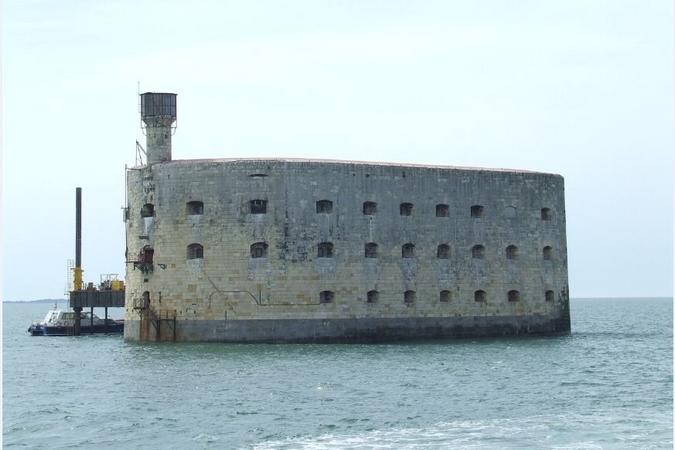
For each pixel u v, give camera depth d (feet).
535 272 345.72
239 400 205.87
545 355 285.64
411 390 216.95
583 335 375.25
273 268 308.19
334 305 312.50
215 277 309.01
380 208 320.09
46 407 205.26
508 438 166.61
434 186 328.70
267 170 309.63
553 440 164.76
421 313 323.98
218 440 168.66
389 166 322.55
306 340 309.83
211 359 273.13
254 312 307.78
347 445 163.22
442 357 277.44
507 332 338.95
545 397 208.03
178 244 312.29
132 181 321.52
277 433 172.86
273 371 247.50
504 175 340.59
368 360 269.03
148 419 188.44
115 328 424.46
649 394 212.23
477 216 336.08
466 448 159.84
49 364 282.56
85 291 407.23
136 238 319.68
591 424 177.99
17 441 172.86
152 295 316.19
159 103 322.75
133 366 263.08
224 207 309.22
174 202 313.32
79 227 410.52
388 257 320.09
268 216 308.81
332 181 314.55
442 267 328.08
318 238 312.09
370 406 197.26
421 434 170.81
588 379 234.79
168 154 323.78
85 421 188.85
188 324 311.06
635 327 483.51
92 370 264.93
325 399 205.46
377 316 317.22
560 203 354.13
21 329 552.41
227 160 311.06
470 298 332.39
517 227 342.44
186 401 206.39
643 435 168.04
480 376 238.89
